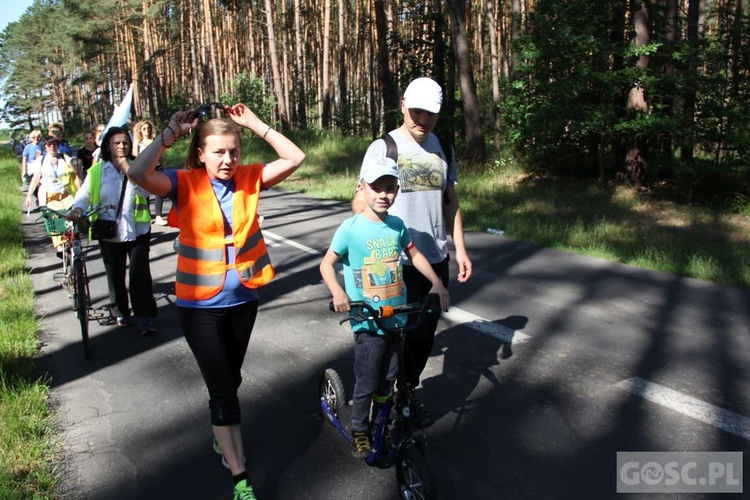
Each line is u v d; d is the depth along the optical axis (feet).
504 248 31.60
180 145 106.73
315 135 90.43
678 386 15.26
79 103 277.85
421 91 12.32
